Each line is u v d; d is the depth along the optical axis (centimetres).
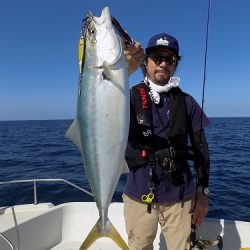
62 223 191
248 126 2611
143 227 131
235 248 159
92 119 91
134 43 101
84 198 393
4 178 567
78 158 795
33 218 176
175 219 129
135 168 129
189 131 136
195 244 135
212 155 775
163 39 127
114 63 89
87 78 91
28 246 172
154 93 130
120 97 90
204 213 135
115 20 97
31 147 1137
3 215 181
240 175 507
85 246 98
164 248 167
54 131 2477
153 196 126
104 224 96
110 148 91
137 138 128
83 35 92
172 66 130
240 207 324
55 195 406
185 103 132
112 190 94
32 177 565
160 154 126
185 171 131
